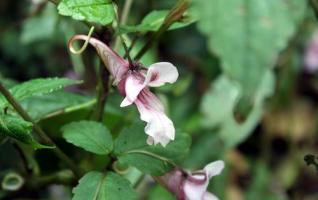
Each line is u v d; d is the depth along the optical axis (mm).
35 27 412
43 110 263
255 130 526
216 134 444
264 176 464
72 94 273
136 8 372
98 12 197
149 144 207
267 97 442
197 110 475
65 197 446
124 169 244
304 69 567
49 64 555
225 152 440
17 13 572
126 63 205
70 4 196
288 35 137
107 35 219
